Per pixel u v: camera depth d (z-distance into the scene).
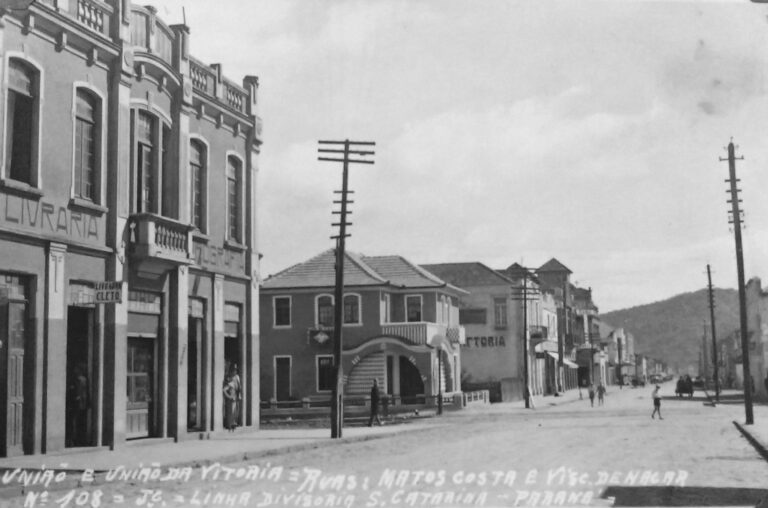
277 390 53.62
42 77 19.95
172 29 26.22
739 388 92.50
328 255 56.00
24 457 18.80
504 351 72.50
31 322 19.48
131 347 23.56
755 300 61.88
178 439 24.95
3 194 18.67
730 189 35.25
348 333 53.09
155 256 23.17
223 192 29.05
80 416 21.45
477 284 73.62
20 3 18.23
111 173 22.47
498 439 26.42
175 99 25.94
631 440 25.55
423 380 51.06
